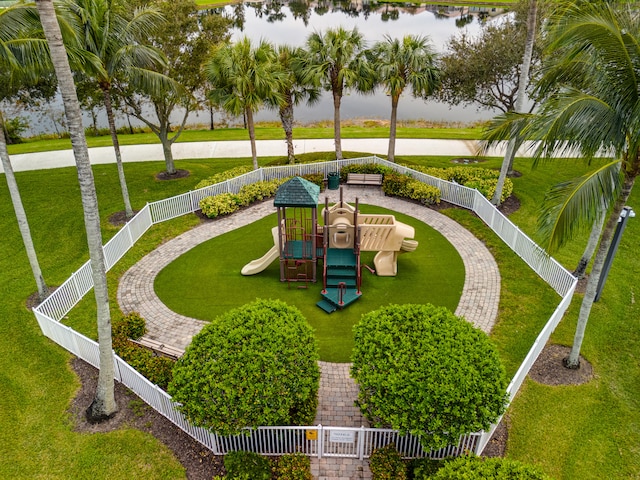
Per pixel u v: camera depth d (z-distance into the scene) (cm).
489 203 1783
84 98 1950
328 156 2564
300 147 2927
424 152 2795
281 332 940
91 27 1475
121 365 1051
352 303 1379
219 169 2500
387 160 2439
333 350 1194
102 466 896
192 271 1559
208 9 7831
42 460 909
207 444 927
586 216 840
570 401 1034
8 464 901
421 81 2072
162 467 895
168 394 920
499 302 1373
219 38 2145
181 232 1823
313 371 920
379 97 5159
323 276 1420
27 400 1052
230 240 1758
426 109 4581
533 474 718
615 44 764
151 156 2766
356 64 2131
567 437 948
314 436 891
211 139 3147
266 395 836
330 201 2075
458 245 1695
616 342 1216
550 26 920
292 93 2298
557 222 853
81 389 1084
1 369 1146
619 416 998
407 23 7662
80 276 1408
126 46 1560
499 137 999
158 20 1658
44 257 1661
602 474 876
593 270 1013
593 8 792
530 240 1521
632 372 1121
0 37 1104
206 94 2250
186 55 2058
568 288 1334
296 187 1362
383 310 1027
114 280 1512
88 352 1138
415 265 1578
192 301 1404
